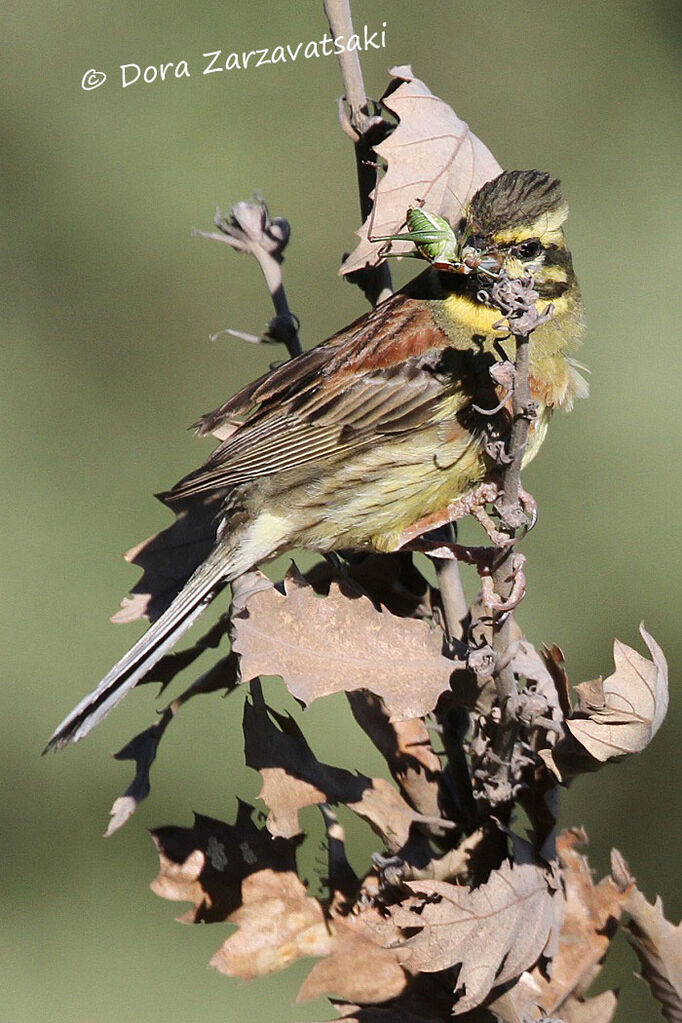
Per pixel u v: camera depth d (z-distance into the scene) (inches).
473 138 256.5
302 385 311.1
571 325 309.7
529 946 197.8
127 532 631.2
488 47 729.0
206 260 693.3
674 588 583.8
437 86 725.3
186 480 295.4
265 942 212.5
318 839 460.1
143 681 275.3
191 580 288.8
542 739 211.3
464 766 227.8
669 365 623.2
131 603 283.9
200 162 693.9
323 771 216.8
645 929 213.5
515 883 199.5
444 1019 207.0
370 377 306.0
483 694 213.2
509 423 300.0
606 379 619.2
